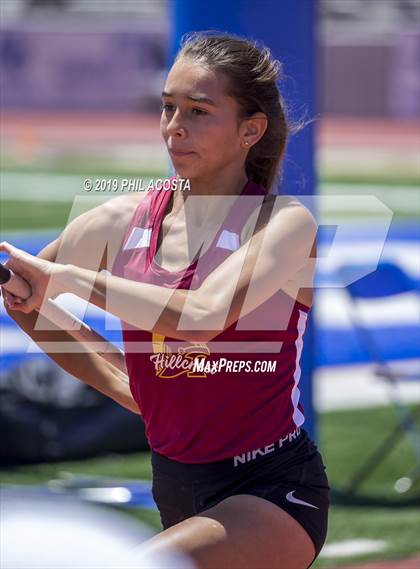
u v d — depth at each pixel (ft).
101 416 53.93
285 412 22.80
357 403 66.18
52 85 314.76
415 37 308.60
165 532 20.63
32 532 13.82
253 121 22.36
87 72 313.53
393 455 55.93
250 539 20.72
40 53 313.32
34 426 52.39
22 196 182.60
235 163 22.52
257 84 22.29
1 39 313.32
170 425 22.88
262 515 21.26
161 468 23.41
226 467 22.44
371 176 218.18
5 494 45.21
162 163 226.38
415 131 296.71
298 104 33.63
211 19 35.01
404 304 84.89
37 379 53.31
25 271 20.79
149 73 311.68
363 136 284.00
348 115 311.88
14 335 63.31
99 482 48.70
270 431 22.52
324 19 322.14
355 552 42.11
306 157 35.32
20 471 51.16
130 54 311.06
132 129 286.46
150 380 22.75
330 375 71.67
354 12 338.13
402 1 342.03
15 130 281.95
